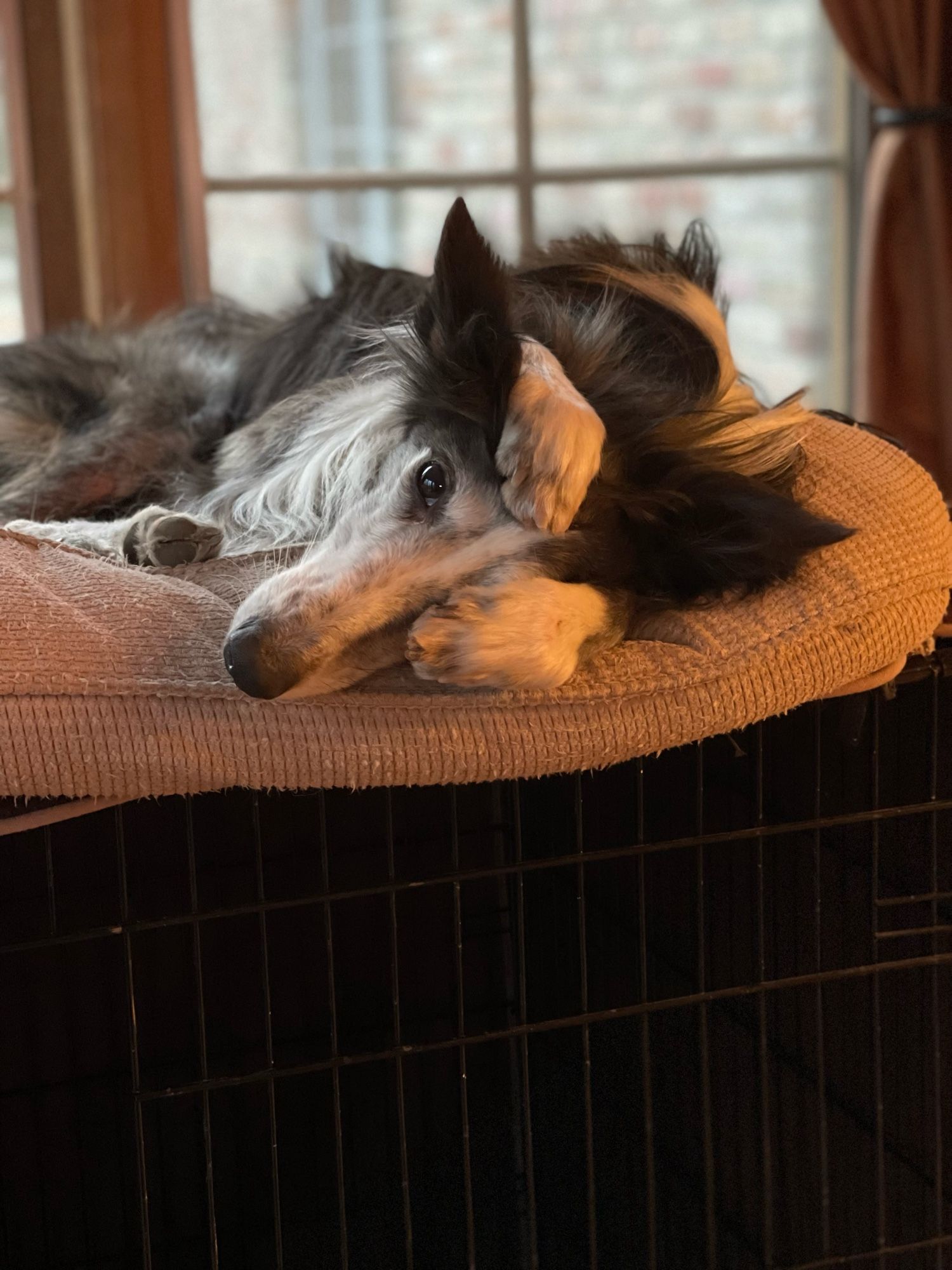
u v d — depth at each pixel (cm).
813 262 219
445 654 80
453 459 89
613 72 203
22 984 97
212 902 100
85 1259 104
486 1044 114
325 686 82
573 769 84
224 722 80
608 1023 110
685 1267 109
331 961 84
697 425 94
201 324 138
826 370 224
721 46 207
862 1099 98
